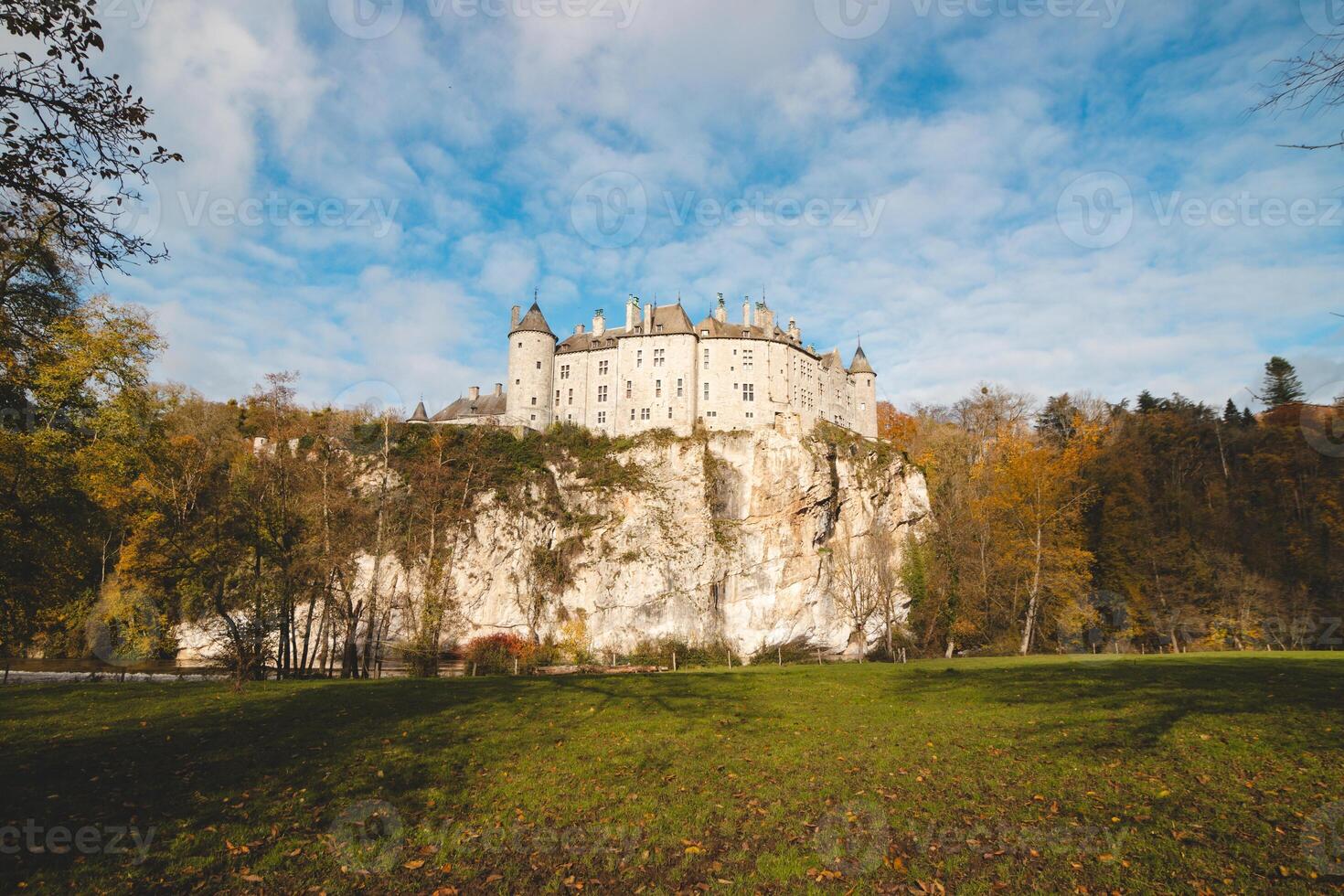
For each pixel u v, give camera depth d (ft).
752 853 33.88
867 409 327.26
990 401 263.49
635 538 235.81
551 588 227.81
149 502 149.59
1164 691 70.13
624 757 51.47
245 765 47.67
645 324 278.46
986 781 43.50
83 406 105.09
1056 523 188.24
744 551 237.66
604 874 32.01
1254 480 217.77
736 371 277.03
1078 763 46.47
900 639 208.33
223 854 33.42
